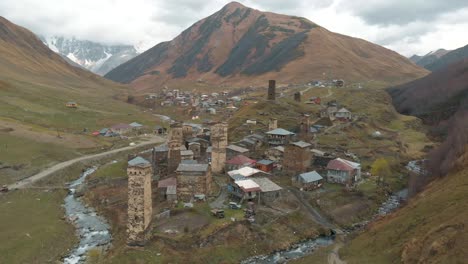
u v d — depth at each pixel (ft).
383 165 469.98
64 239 321.32
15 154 524.52
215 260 288.10
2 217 352.08
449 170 363.97
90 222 361.51
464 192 276.62
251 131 640.17
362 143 594.24
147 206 297.53
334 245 307.78
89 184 458.50
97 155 597.93
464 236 213.46
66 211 389.80
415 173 469.16
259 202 369.09
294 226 339.77
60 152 576.20
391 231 282.36
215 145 452.76
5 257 280.92
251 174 410.31
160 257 282.36
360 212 378.73
